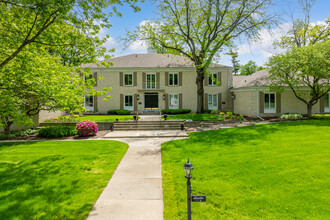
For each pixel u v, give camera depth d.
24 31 7.75
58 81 9.06
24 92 9.09
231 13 19.34
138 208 4.54
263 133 12.25
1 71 8.15
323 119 17.22
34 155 8.59
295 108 20.77
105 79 24.38
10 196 5.04
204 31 20.62
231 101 25.27
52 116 19.33
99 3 7.66
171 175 6.40
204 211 4.36
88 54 8.48
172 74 24.94
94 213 4.35
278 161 7.11
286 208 4.37
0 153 8.94
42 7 6.24
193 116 18.88
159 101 24.75
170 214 4.29
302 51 16.05
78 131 13.16
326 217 4.02
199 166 6.96
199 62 20.81
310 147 8.75
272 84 17.89
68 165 7.32
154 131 14.95
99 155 8.60
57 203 4.74
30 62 8.02
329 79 16.86
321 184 5.38
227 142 10.39
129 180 6.09
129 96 24.69
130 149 9.80
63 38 8.09
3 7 7.01
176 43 21.25
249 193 5.05
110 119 18.36
